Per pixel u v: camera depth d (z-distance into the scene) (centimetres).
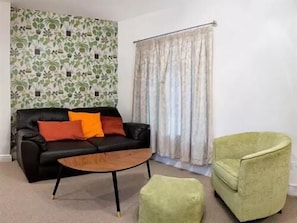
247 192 221
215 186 283
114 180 251
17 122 388
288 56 294
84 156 298
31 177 326
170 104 402
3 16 396
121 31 496
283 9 295
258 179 221
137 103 460
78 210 259
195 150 363
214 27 351
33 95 443
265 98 312
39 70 444
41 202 274
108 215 250
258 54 314
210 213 255
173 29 404
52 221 237
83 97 484
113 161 278
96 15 458
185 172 378
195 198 220
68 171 346
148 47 437
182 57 379
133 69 478
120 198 287
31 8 422
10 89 415
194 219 222
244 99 329
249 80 323
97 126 412
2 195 289
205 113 356
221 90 349
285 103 298
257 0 311
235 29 331
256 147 285
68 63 466
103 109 451
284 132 300
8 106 409
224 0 339
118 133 420
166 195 222
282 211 260
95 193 299
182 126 380
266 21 306
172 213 217
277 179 229
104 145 364
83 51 477
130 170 382
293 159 296
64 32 458
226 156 287
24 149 320
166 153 409
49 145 349
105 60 499
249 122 326
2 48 400
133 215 251
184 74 375
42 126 378
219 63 349
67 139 379
